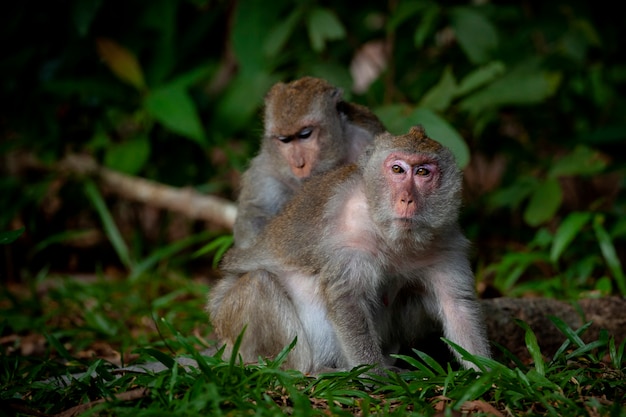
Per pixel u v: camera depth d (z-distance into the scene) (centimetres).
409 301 1276
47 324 1691
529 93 1888
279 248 1239
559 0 2053
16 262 2244
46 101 2106
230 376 996
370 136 1628
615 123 2175
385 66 2255
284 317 1228
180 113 1928
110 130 2220
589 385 1033
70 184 2242
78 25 1925
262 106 1800
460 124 2158
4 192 2169
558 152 2369
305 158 1559
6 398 1024
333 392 996
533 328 1376
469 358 1059
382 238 1159
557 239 1736
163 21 2111
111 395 954
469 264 1207
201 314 1612
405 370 1188
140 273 1939
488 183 2502
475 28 1911
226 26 2281
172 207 2180
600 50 2153
